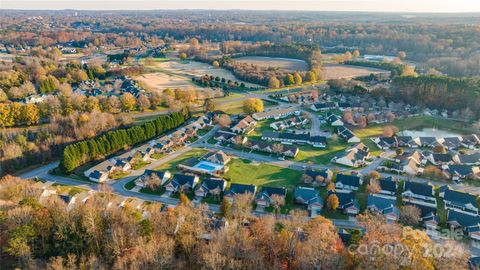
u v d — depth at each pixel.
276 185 154.00
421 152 183.38
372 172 155.75
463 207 134.88
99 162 175.00
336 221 128.25
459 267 85.38
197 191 145.38
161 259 84.00
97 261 86.88
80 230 97.00
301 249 90.19
